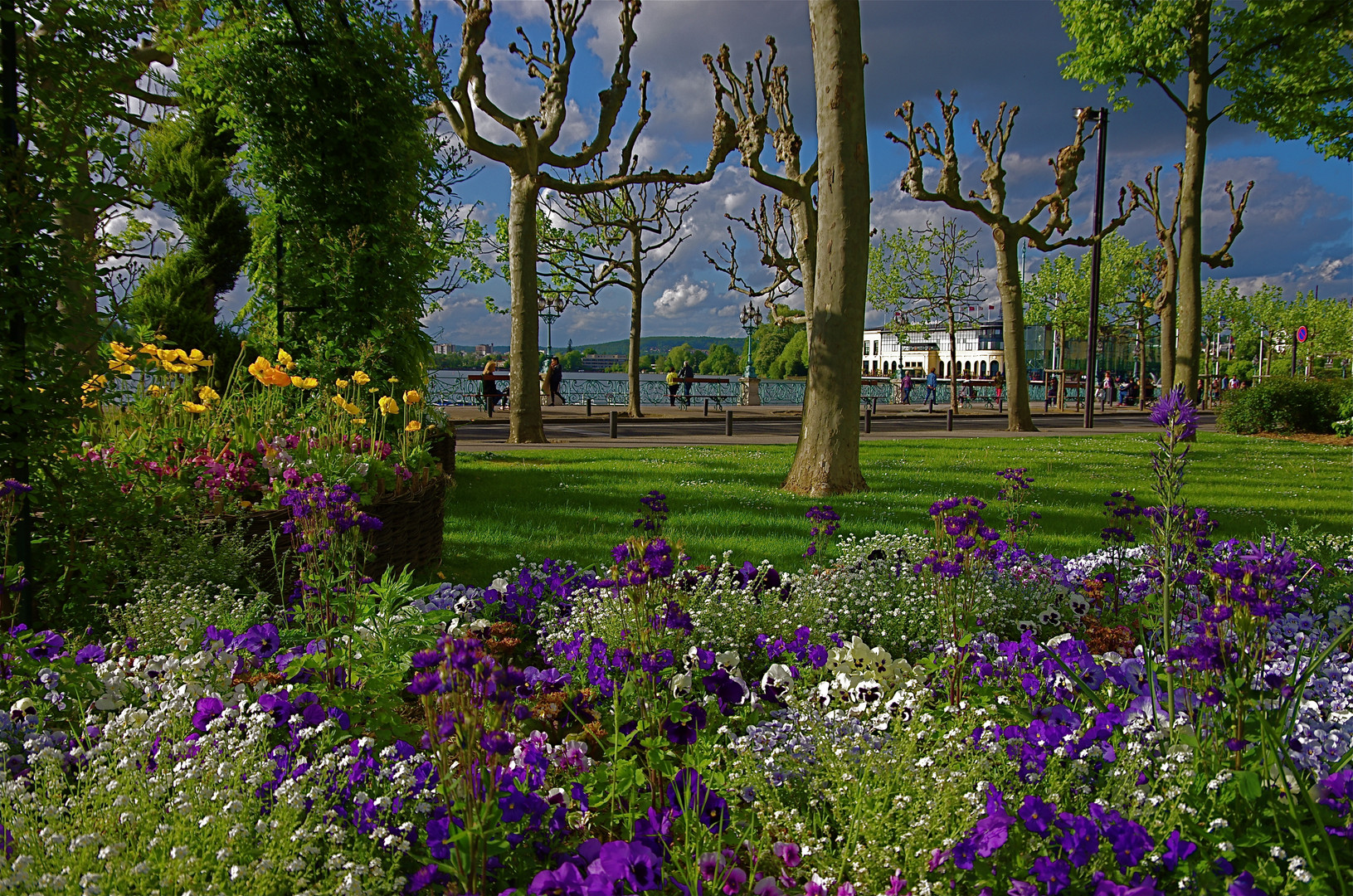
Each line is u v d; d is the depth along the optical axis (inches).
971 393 1839.3
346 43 313.4
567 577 175.5
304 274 319.9
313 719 92.0
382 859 73.6
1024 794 84.6
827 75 371.6
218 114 320.5
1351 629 89.9
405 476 202.5
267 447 187.6
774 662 136.1
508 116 594.6
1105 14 786.8
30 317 136.9
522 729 104.5
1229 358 2576.3
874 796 82.9
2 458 132.7
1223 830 77.8
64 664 101.0
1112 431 912.3
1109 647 146.8
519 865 76.4
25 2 129.9
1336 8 730.8
